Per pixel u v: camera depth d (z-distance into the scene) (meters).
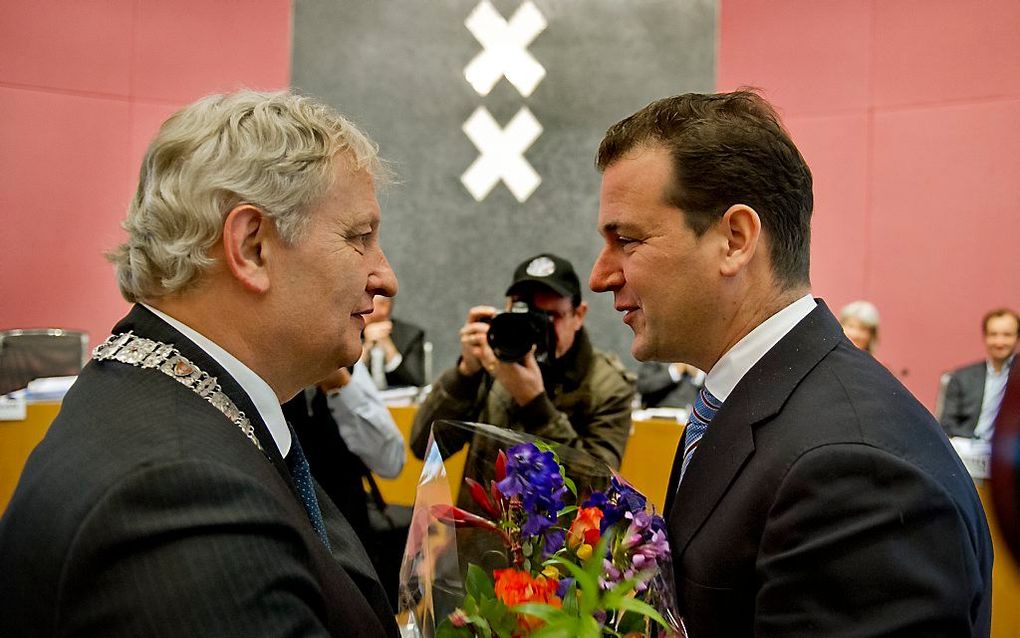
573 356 2.18
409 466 3.29
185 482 0.77
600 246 7.19
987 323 5.38
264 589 0.75
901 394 1.02
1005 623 2.29
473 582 0.93
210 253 0.92
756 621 0.92
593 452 2.13
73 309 6.80
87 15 6.79
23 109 6.66
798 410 1.00
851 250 6.70
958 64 6.36
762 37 6.91
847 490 0.90
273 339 0.96
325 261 0.95
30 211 6.69
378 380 5.57
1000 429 0.30
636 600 0.88
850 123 6.68
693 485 1.06
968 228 6.36
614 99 7.21
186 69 7.02
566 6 7.23
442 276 7.32
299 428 2.18
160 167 0.93
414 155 7.32
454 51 7.30
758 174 1.07
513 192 7.29
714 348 1.12
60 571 0.75
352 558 1.09
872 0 6.58
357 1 7.23
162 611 0.72
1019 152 6.20
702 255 1.07
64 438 0.85
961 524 0.91
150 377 0.89
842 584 0.87
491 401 2.10
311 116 0.98
